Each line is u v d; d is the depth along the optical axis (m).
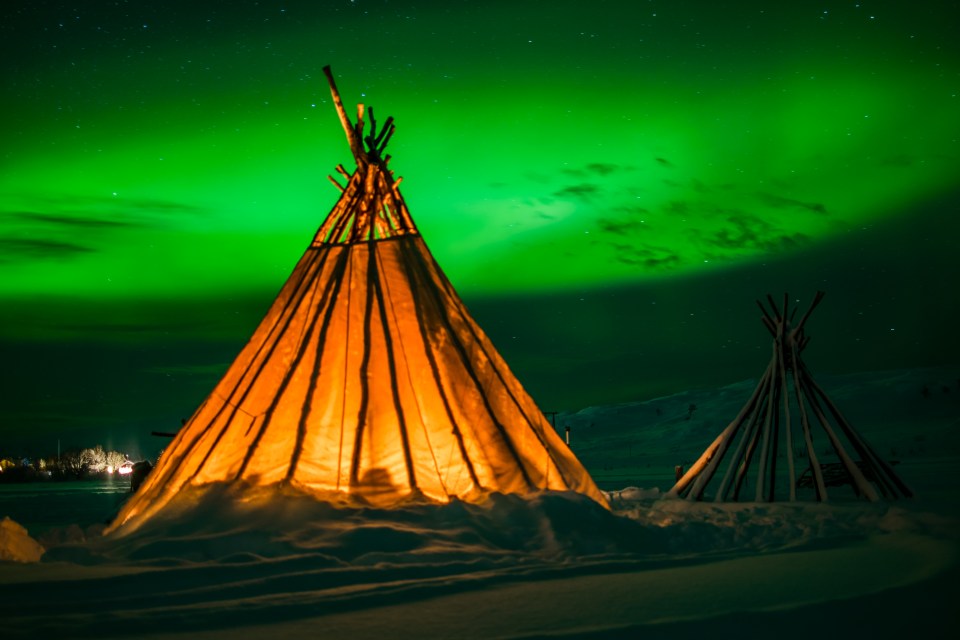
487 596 5.27
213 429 8.54
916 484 17.77
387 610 4.89
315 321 8.95
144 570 6.08
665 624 4.42
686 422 128.75
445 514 7.61
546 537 7.32
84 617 4.68
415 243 9.60
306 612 4.82
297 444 8.31
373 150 9.95
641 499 13.85
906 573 5.88
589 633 4.27
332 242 9.53
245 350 9.14
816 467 12.16
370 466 8.35
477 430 8.67
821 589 5.33
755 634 4.23
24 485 57.16
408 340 8.96
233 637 4.29
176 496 8.05
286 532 7.19
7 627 4.45
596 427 139.00
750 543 7.86
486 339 9.41
